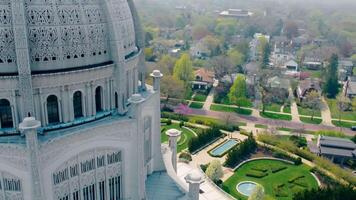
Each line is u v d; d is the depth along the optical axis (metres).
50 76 46.38
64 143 46.62
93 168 51.44
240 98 156.25
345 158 112.94
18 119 47.06
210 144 121.62
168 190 62.09
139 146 54.31
